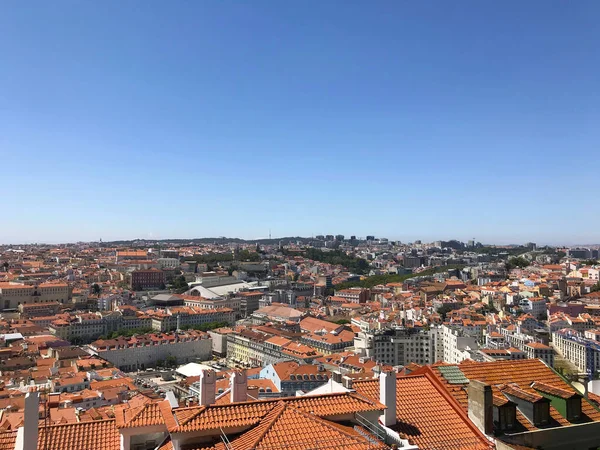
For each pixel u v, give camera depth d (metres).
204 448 38.78
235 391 51.88
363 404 44.69
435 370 54.56
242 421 40.69
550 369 57.50
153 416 44.22
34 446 40.94
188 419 40.06
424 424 46.38
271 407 42.97
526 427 47.47
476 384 47.06
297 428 39.41
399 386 51.66
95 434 45.31
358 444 38.00
